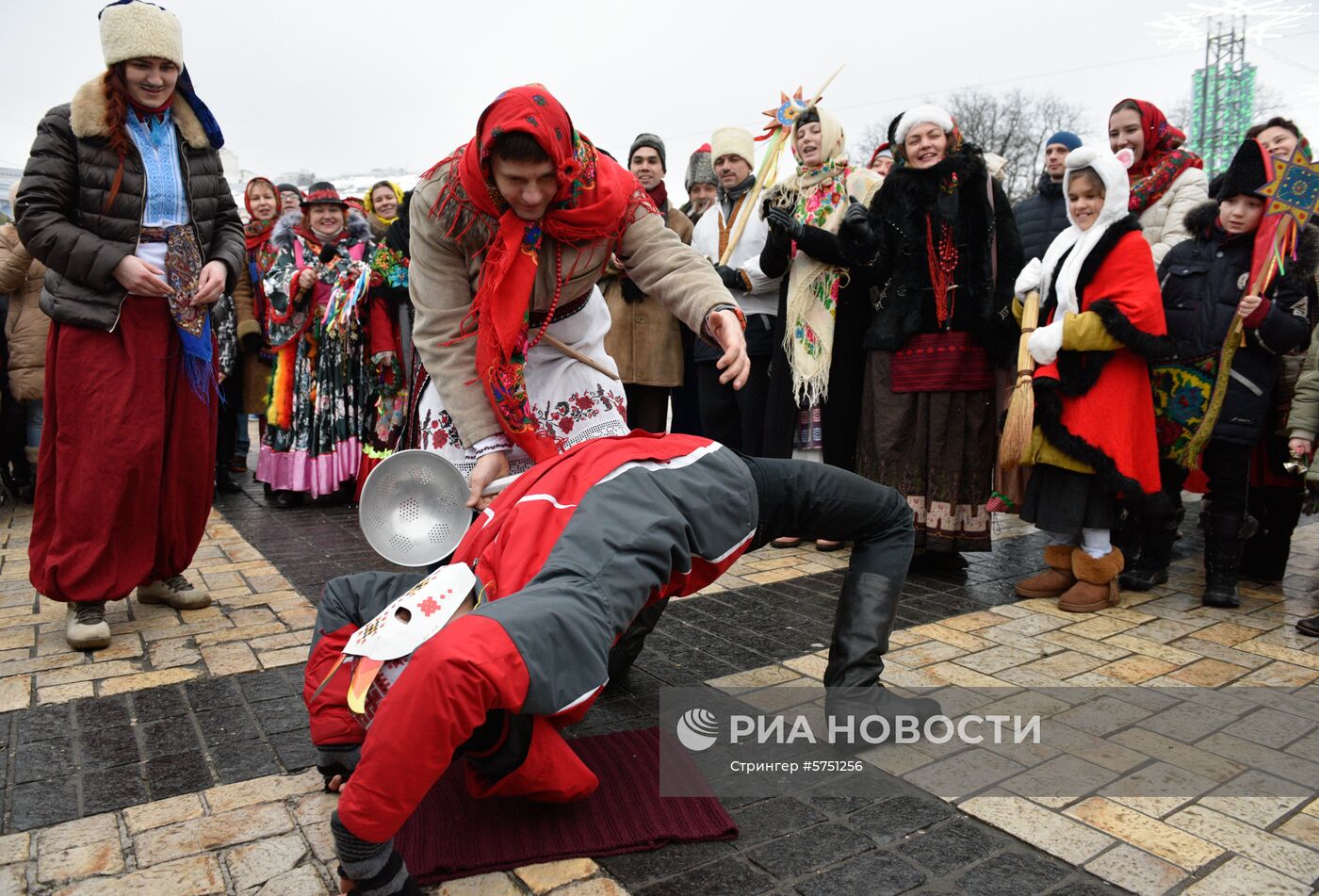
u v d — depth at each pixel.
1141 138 4.69
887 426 4.45
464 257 2.51
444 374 2.50
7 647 3.38
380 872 1.75
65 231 3.21
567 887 1.97
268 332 5.91
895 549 2.63
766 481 2.38
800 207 4.78
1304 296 3.85
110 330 3.31
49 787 2.39
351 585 2.38
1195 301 3.99
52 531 3.41
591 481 2.09
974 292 4.24
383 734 1.63
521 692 1.70
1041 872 2.04
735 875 2.02
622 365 5.35
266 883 1.99
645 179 5.53
